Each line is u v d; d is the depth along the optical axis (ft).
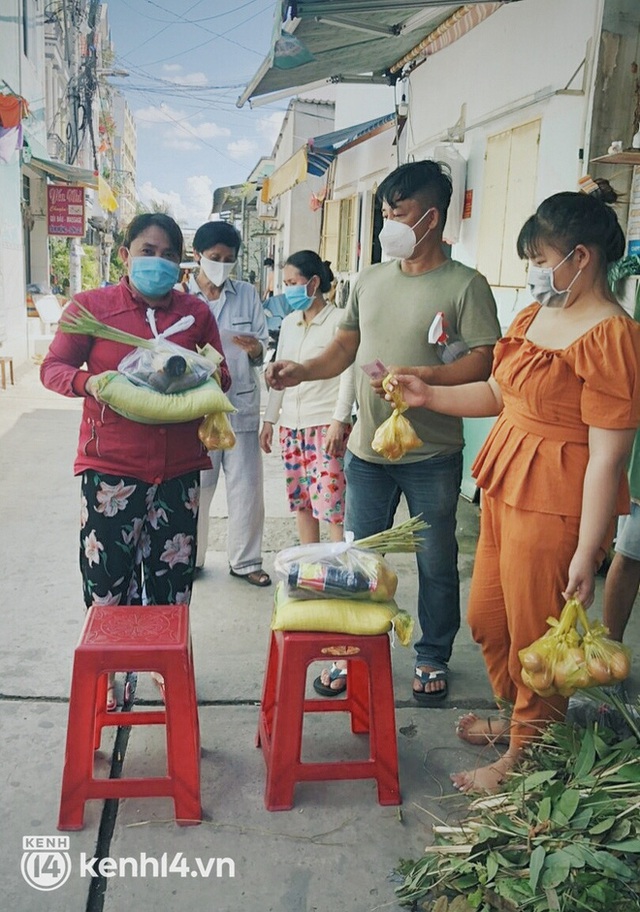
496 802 7.09
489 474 7.72
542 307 7.51
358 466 9.63
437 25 19.81
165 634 7.36
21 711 8.97
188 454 8.68
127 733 8.73
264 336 12.63
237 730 8.89
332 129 57.62
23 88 38.63
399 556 14.40
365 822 7.48
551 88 14.75
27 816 7.32
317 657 7.43
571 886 5.97
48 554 13.93
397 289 9.06
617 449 6.70
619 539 9.75
